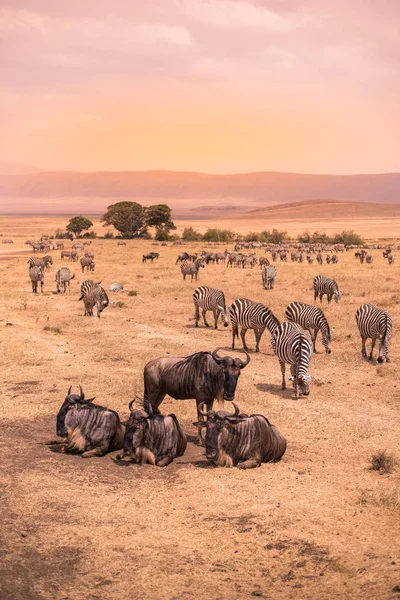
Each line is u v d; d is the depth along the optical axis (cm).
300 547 925
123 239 15750
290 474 1240
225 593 802
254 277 5431
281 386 2023
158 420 1298
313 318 2472
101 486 1156
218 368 1396
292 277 5375
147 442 1281
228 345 2653
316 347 2634
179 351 2484
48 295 4231
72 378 2031
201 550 919
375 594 782
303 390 1862
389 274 5566
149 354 2414
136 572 855
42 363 2230
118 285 4491
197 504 1083
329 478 1226
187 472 1234
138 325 3091
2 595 788
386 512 1052
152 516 1034
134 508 1063
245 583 827
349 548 919
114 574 851
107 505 1072
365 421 1652
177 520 1020
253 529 984
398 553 897
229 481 1188
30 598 788
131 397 1803
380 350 2345
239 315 2488
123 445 1277
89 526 991
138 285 4816
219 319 3328
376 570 846
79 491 1127
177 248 10981
